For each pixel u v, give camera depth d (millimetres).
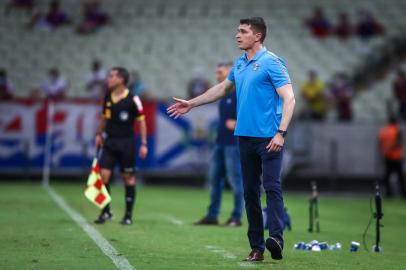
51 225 40312
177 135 82625
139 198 66000
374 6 115000
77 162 82688
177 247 32781
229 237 37500
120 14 113625
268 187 27969
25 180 83062
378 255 32875
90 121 82750
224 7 115812
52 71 91438
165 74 103375
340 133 85688
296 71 104000
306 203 67125
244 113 28328
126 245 32750
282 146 27594
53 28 109812
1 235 35312
